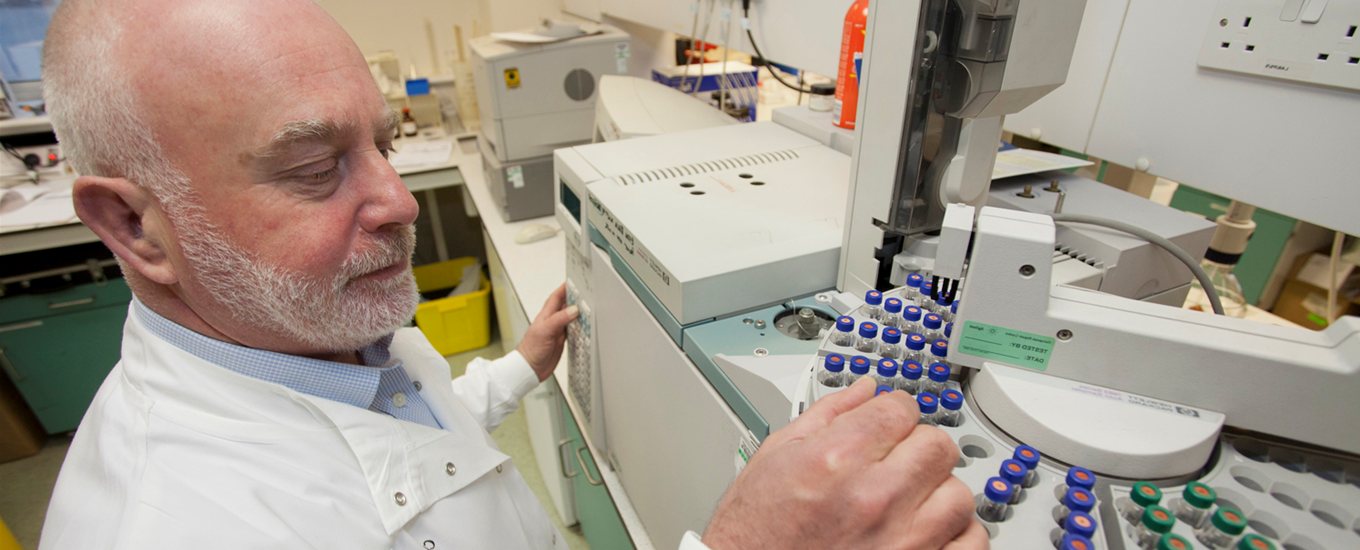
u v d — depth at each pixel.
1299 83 0.66
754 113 1.97
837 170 1.03
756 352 0.69
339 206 0.59
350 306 0.63
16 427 2.14
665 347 0.80
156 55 0.48
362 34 2.68
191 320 0.63
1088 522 0.39
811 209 0.89
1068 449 0.45
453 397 0.90
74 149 0.53
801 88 1.62
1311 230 1.36
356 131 0.58
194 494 0.54
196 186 0.52
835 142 1.12
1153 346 0.46
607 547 1.38
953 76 0.66
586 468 1.33
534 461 2.10
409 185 2.29
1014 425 0.48
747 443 0.65
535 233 1.84
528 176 1.93
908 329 0.62
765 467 0.46
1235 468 0.45
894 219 0.72
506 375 1.13
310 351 0.68
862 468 0.42
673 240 0.80
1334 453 0.45
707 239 0.81
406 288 0.69
